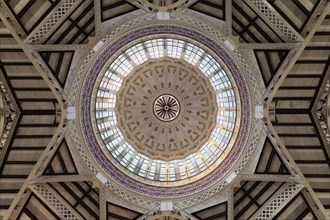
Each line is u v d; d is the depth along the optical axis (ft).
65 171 104.99
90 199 105.91
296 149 102.68
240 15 100.58
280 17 97.40
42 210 103.96
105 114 118.73
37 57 98.73
